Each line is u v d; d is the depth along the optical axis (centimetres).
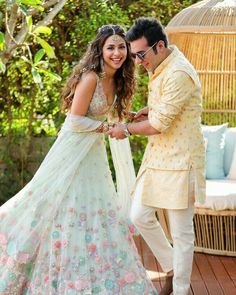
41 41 440
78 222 382
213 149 570
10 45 485
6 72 706
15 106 716
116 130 381
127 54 393
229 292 435
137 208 400
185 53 602
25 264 381
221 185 529
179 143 383
